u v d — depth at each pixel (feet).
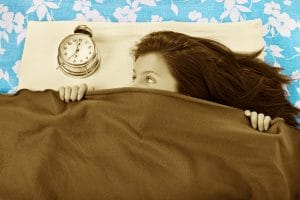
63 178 3.51
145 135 3.68
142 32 4.98
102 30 4.99
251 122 3.88
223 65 4.41
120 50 4.91
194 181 3.50
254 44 4.91
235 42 4.93
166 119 3.73
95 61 4.73
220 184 3.52
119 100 3.82
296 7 5.20
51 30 4.99
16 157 3.61
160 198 3.46
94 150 3.63
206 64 4.32
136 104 3.76
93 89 4.38
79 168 3.55
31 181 3.48
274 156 3.65
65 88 4.00
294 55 4.98
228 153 3.65
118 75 4.79
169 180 3.50
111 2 5.22
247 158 3.64
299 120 4.54
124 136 3.68
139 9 5.19
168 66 4.25
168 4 5.21
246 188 3.58
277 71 4.65
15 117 3.82
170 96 3.80
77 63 4.65
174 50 4.34
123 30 4.99
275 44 5.04
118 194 3.46
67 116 3.76
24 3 5.20
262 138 3.69
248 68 4.56
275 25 5.13
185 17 5.16
